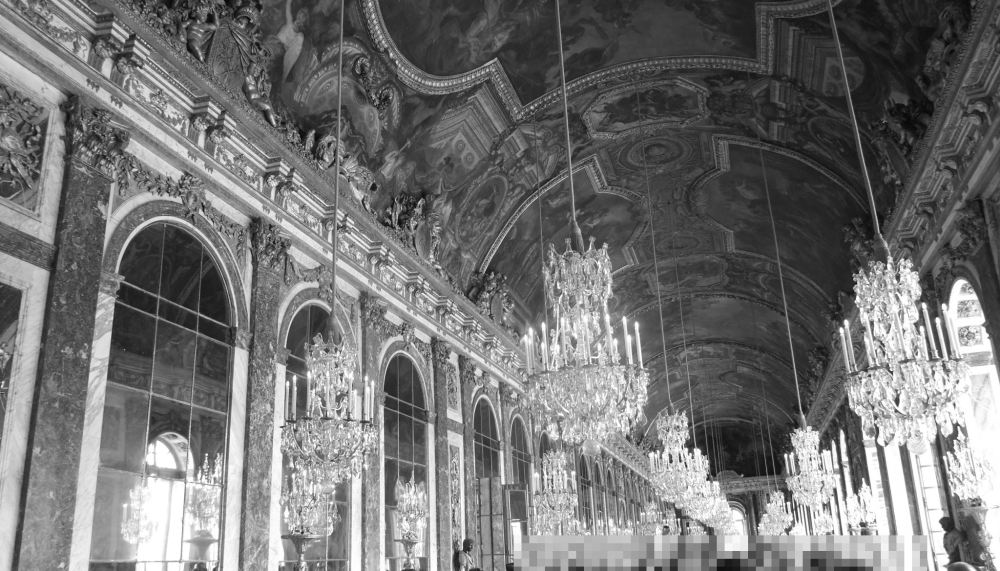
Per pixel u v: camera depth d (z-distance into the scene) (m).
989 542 10.99
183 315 9.18
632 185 22.44
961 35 10.33
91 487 7.36
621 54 16.72
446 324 18.23
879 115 14.34
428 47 14.00
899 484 19.58
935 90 11.88
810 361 32.56
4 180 6.98
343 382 8.30
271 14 10.91
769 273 27.94
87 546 7.23
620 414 7.35
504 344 22.05
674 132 19.81
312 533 8.67
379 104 13.91
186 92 9.42
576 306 7.52
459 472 17.45
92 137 7.84
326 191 12.58
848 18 13.11
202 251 9.69
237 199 10.48
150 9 8.87
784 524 22.52
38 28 7.43
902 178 14.55
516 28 15.04
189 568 8.65
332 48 12.29
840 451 30.53
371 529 12.72
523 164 19.27
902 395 6.75
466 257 19.64
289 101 11.95
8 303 6.82
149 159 8.88
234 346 10.00
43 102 7.50
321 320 12.39
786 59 15.48
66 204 7.46
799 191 20.69
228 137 10.21
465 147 17.14
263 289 10.71
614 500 35.66
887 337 6.98
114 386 7.88
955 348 6.84
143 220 8.62
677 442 15.73
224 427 9.62
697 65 16.83
